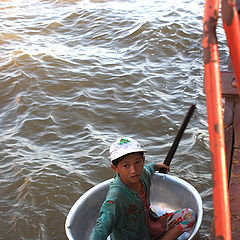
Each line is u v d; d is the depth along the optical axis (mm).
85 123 4305
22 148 3879
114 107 4594
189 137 3916
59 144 3938
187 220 2314
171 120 4262
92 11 7945
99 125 4270
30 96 4910
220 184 560
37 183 3311
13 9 8523
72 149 3840
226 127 1478
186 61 5770
